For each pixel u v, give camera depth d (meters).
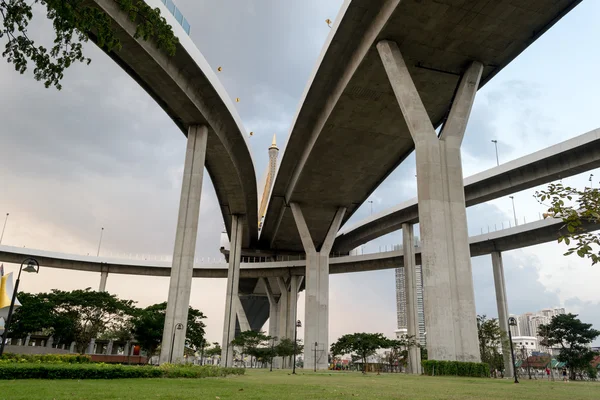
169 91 31.98
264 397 8.79
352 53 29.95
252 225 63.56
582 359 48.81
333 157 41.75
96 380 13.53
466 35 26.59
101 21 10.08
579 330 49.56
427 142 24.30
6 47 9.70
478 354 21.72
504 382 18.81
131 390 9.81
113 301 42.28
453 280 22.56
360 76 30.23
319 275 48.94
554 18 25.08
